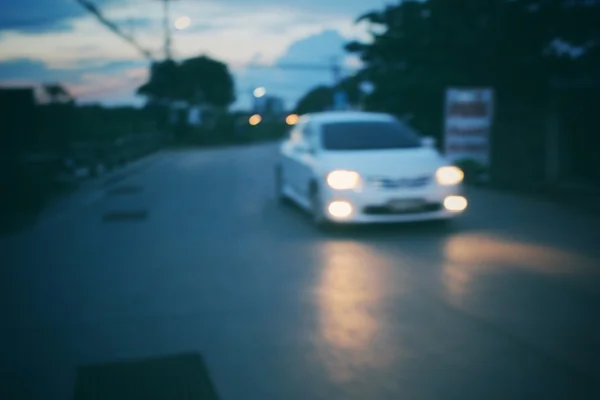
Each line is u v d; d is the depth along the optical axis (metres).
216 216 11.92
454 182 9.67
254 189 16.14
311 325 5.70
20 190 13.05
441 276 7.21
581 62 16.78
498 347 5.07
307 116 12.37
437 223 10.31
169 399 4.34
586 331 5.40
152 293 6.83
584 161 15.17
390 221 9.42
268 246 9.05
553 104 15.63
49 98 20.72
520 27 17.20
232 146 48.06
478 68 18.83
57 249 9.30
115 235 10.28
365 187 9.34
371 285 6.92
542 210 11.66
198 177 20.09
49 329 5.78
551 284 6.80
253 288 6.92
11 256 8.84
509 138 16.95
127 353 5.18
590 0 15.96
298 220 11.23
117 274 7.68
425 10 20.41
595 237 9.17
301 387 4.45
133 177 21.17
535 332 5.39
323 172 9.67
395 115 21.69
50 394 4.48
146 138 36.84
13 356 5.17
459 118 16.14
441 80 18.95
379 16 21.89
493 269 7.46
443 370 4.66
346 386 4.44
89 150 21.98
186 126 51.00
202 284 7.12
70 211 13.35
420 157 9.90
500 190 14.68
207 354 5.10
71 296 6.80
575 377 4.51
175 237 9.92
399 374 4.61
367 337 5.36
